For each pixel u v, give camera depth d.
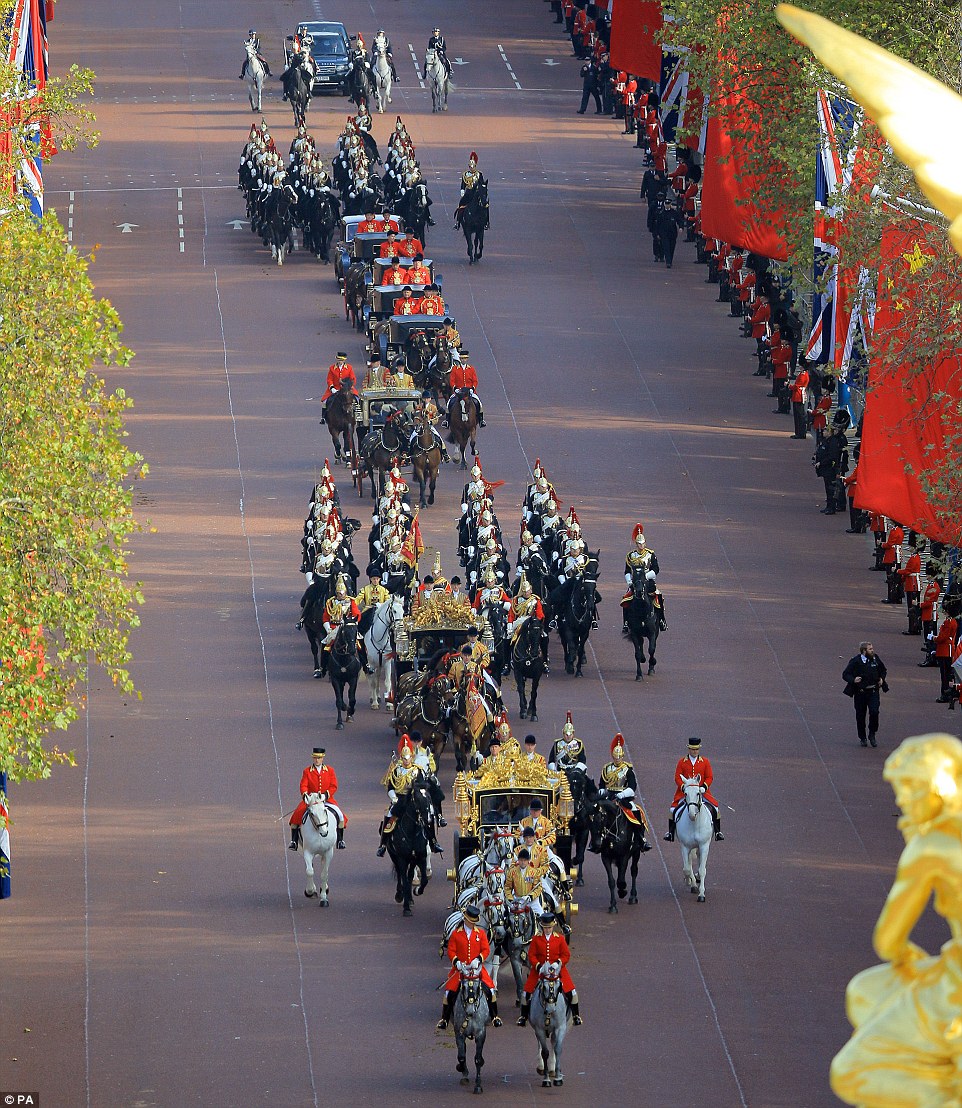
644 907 163.62
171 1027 143.38
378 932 158.88
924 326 187.25
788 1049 139.50
